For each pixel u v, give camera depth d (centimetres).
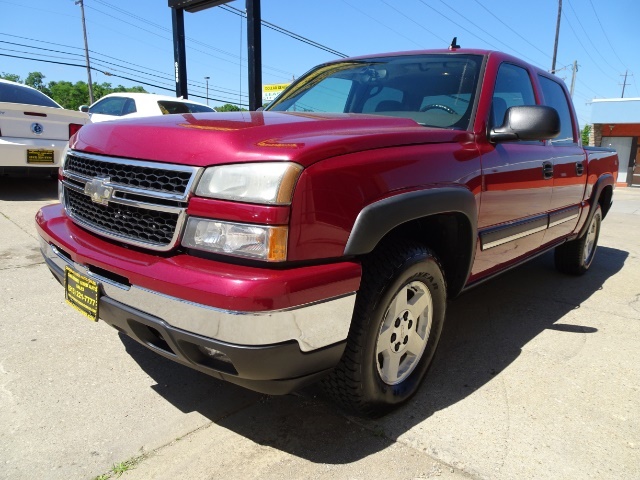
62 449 209
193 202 183
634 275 529
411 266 220
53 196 733
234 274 171
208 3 964
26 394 246
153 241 195
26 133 658
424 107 302
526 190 319
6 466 198
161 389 258
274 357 175
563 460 215
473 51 325
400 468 206
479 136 278
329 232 183
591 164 448
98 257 204
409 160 219
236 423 233
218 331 171
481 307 405
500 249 306
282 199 172
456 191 239
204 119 227
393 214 203
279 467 204
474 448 221
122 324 206
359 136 204
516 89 339
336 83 352
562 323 377
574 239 474
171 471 200
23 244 488
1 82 726
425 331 255
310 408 247
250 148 181
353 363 209
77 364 278
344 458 211
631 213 1103
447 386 274
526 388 275
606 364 309
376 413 234
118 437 219
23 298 361
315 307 180
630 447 227
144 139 205
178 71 1031
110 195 208
